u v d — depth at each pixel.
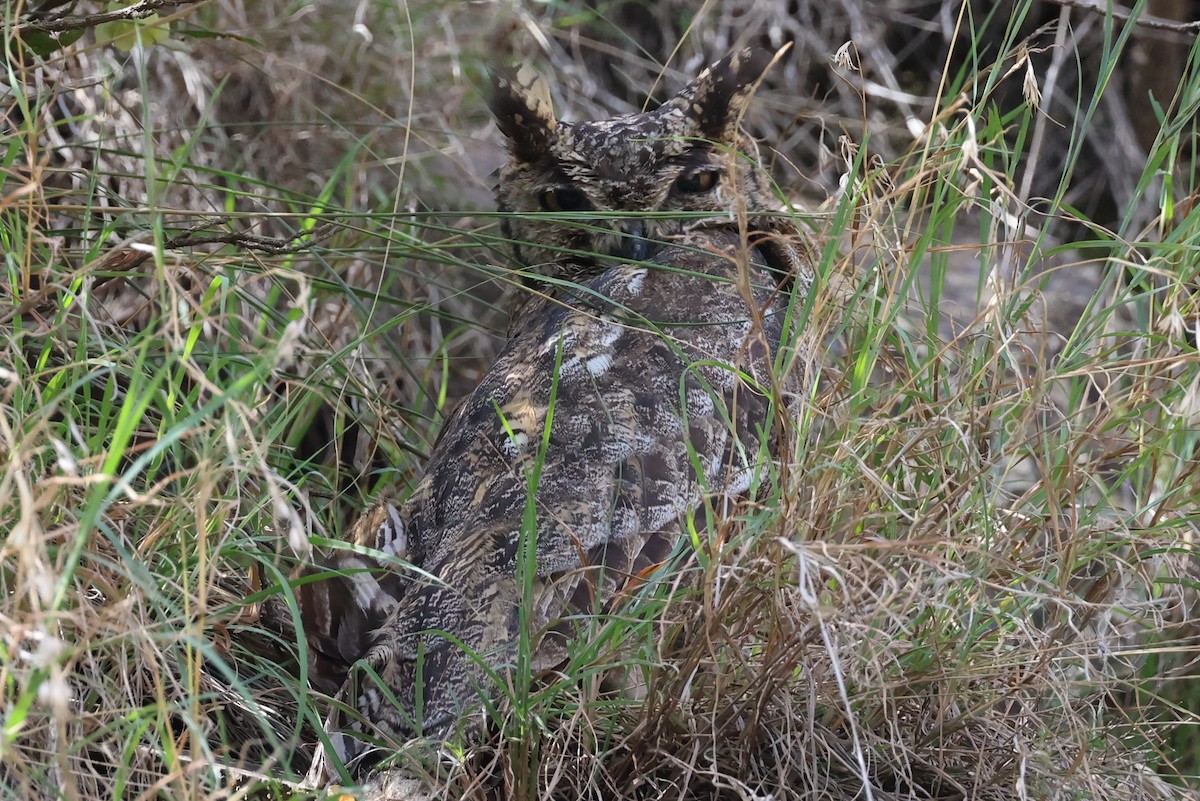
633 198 8.44
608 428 6.55
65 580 4.25
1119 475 7.43
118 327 7.32
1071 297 11.80
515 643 5.96
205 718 5.45
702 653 5.73
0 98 7.79
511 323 9.38
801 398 6.69
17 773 4.91
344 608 6.57
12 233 6.68
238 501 5.99
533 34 11.69
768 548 5.88
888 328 7.18
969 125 6.67
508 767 5.70
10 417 5.83
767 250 8.78
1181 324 6.88
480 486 6.59
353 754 5.87
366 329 7.88
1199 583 6.89
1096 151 13.28
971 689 6.32
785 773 5.89
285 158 10.54
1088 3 7.83
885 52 13.72
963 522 6.65
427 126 11.17
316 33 10.72
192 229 7.66
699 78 8.89
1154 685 7.95
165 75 10.27
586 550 6.23
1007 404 7.12
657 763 5.94
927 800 6.25
